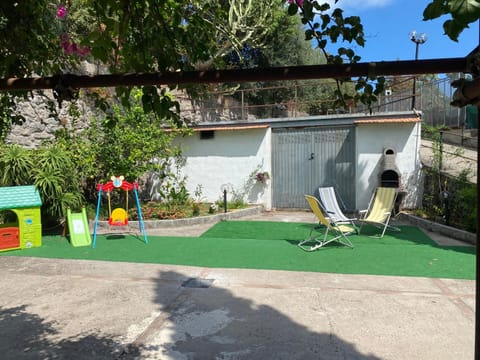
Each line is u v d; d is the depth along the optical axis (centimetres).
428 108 1418
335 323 362
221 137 1199
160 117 200
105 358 303
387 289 455
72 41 248
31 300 431
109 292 455
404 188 1012
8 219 798
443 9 94
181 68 202
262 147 1160
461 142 1158
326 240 736
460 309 393
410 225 878
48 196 766
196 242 736
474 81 104
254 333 343
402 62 134
